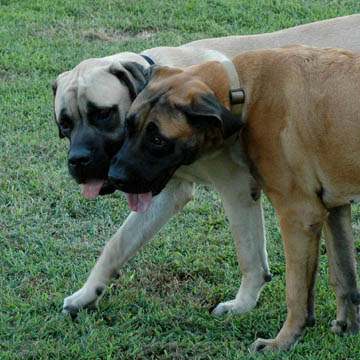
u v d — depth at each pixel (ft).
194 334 17.38
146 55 18.53
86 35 37.88
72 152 16.76
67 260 20.76
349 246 16.62
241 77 15.58
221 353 16.47
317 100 15.01
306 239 15.60
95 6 41.68
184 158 15.08
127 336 17.02
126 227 18.42
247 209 17.84
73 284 19.56
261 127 15.31
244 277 18.42
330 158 15.08
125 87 17.19
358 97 14.76
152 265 20.62
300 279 15.84
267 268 18.61
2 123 29.01
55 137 28.12
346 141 14.83
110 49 35.68
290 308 16.14
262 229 18.29
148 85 15.26
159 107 14.66
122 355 16.44
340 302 16.89
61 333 17.34
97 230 22.57
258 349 16.39
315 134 15.05
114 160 15.05
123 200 24.12
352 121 14.74
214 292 19.24
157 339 17.25
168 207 18.45
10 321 17.78
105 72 17.08
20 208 23.24
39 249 21.36
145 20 39.58
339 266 16.70
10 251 20.98
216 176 17.44
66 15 40.34
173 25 38.91
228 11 40.27
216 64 15.69
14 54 35.14
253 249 18.13
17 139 27.73
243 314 18.03
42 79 32.99
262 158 15.46
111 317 18.15
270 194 15.75
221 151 16.35
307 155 15.20
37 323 17.58
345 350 16.01
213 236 22.08
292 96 15.14
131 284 19.79
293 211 15.49
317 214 15.52
